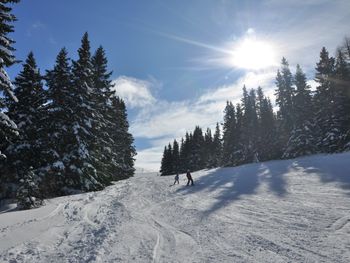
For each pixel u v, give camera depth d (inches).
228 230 427.5
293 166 1355.8
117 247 370.0
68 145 1045.2
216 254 326.6
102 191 1017.5
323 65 1871.3
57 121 1033.5
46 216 600.4
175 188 1104.2
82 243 405.1
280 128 2217.0
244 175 1320.1
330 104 1782.7
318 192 680.4
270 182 968.9
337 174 913.5
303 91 1919.3
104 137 1305.4
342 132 1656.0
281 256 303.4
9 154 934.4
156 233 440.8
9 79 676.7
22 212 652.1
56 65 1077.1
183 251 346.6
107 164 1270.9
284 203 598.2
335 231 372.8
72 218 577.6
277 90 2228.1
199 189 1009.5
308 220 441.1
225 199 731.4
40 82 1051.3
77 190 1024.9
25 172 841.5
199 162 3341.5
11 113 989.8
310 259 288.0
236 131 2546.8
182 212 604.4
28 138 970.7
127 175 2096.5
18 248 387.5
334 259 282.4
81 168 1018.7
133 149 2241.6
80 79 1117.1
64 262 331.3
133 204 730.8
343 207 499.8
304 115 1883.6
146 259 323.9
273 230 406.3
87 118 1093.8
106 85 1418.6
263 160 2309.3
